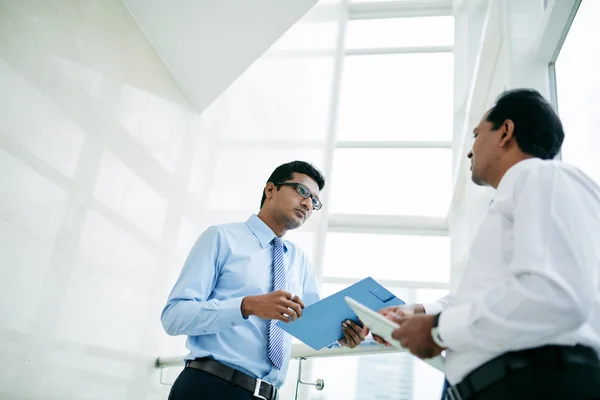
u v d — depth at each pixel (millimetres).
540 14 2939
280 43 5508
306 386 5898
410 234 7141
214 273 1843
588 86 2240
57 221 2387
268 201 2061
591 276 902
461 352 1028
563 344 926
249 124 4801
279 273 1903
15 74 2148
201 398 1628
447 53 8008
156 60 3441
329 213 7312
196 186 3871
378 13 8445
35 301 2240
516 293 906
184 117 3768
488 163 1210
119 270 2896
